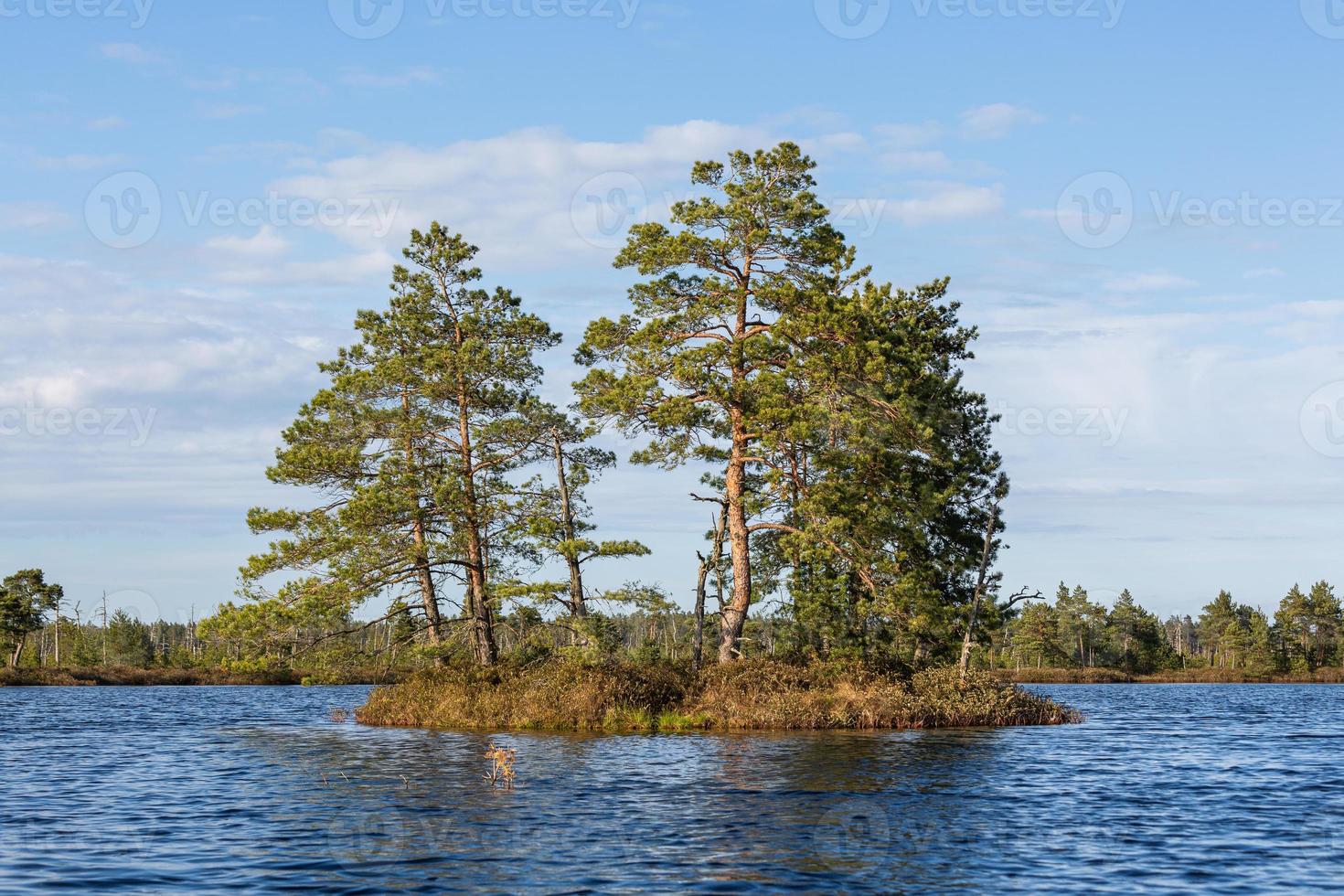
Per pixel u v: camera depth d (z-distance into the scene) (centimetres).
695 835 1878
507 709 3906
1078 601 13712
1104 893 1517
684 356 3881
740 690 3900
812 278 4125
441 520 4147
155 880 1571
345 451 4109
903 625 4109
